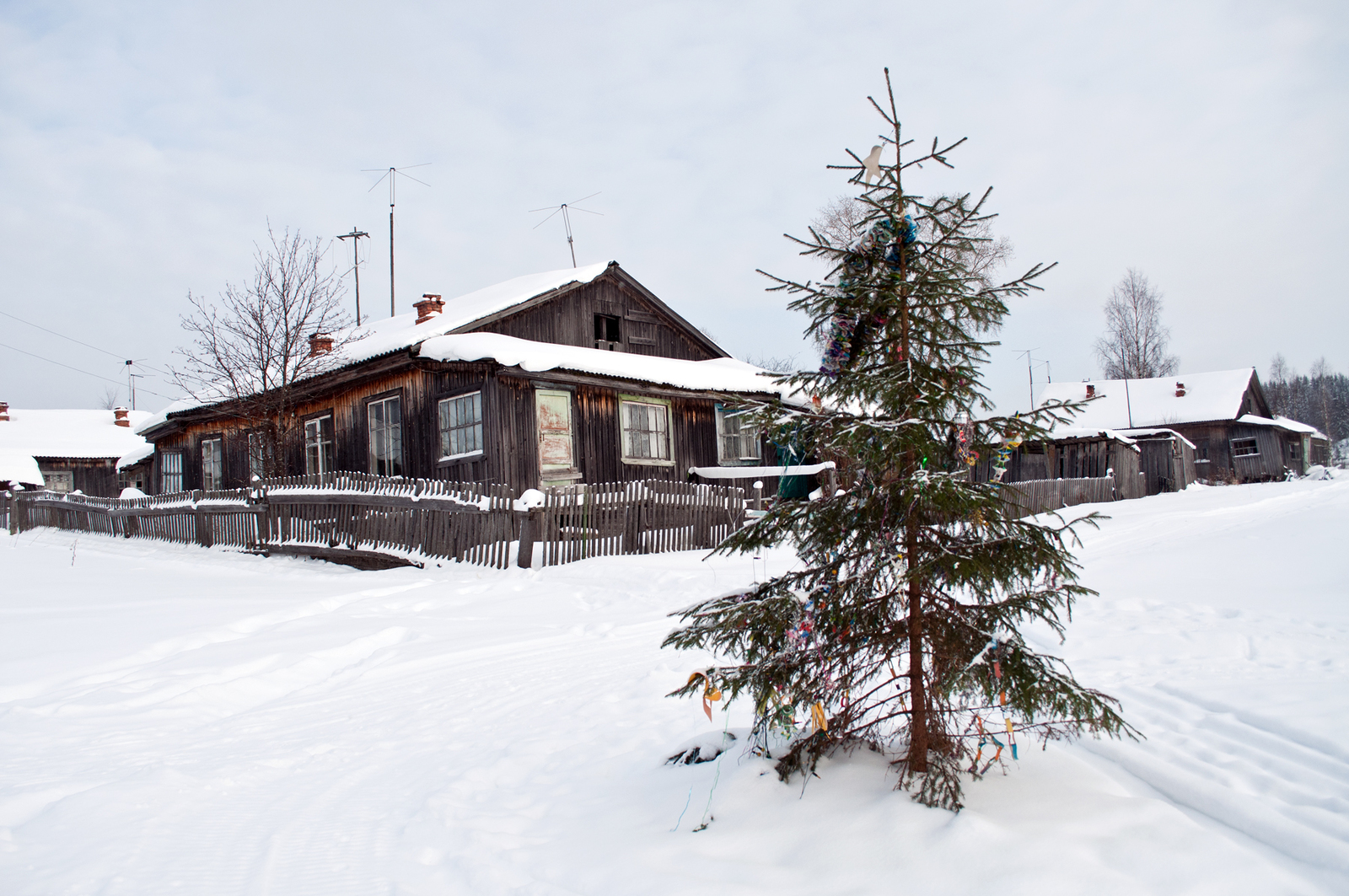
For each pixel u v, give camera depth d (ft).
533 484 46.62
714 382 54.85
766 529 11.05
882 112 10.98
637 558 36.37
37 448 124.98
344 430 55.21
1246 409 139.74
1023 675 9.30
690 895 8.16
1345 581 22.57
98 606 27.43
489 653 21.36
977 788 9.82
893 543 10.06
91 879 9.61
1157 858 7.93
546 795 11.79
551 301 56.29
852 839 8.76
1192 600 21.68
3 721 15.72
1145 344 169.68
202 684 18.39
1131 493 80.69
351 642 22.02
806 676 10.30
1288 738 11.18
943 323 10.89
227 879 9.59
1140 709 13.20
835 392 11.15
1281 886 7.45
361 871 9.69
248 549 45.78
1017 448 10.61
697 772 11.59
